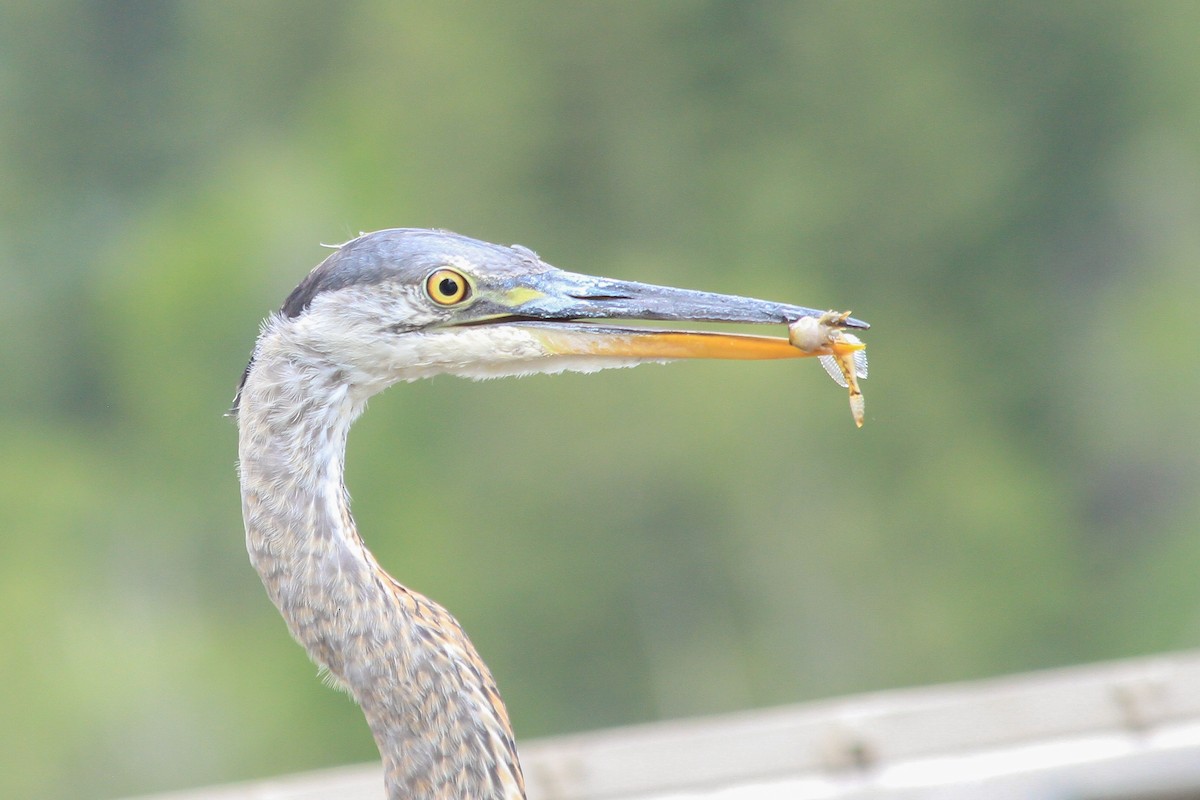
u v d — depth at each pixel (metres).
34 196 31.59
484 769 3.39
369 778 5.15
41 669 21.70
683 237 29.17
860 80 29.34
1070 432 27.34
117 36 32.50
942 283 29.38
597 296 3.77
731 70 29.70
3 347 29.09
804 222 28.95
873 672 23.91
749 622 24.23
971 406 27.81
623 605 24.34
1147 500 26.28
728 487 24.33
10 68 32.38
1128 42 29.39
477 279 3.69
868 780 5.00
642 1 29.45
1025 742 5.05
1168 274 27.73
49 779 20.83
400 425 24.34
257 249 26.58
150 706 21.34
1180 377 26.09
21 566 23.03
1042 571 24.59
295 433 3.50
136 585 24.11
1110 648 24.05
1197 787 4.74
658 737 5.11
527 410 24.45
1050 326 28.83
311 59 32.38
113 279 28.28
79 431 27.78
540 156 29.48
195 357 26.08
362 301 3.58
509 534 23.98
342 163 28.70
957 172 29.08
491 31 29.73
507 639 23.89
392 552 23.48
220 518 24.78
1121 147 29.64
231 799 5.15
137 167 32.22
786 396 24.97
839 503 24.53
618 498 24.33
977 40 29.73
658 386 24.64
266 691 21.52
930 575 24.41
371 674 3.40
